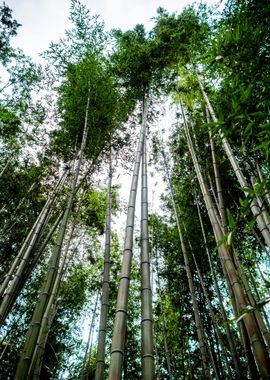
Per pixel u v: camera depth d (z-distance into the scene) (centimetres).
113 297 742
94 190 789
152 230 767
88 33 625
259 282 627
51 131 656
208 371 423
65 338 721
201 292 673
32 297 659
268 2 261
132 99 633
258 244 607
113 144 631
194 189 676
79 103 539
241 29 210
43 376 649
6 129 689
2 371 576
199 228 684
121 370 184
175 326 694
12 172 678
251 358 339
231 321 173
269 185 179
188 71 630
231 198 605
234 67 204
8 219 616
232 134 209
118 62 649
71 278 739
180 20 643
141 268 259
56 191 528
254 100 187
